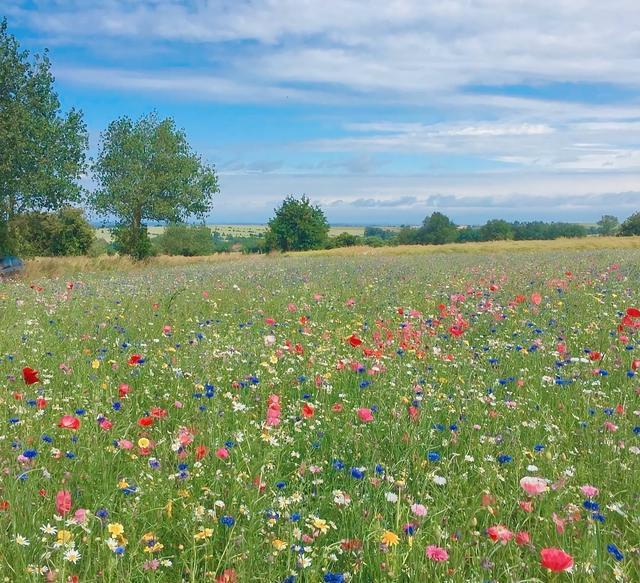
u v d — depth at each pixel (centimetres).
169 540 335
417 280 1761
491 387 626
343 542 317
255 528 332
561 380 604
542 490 314
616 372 672
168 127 5331
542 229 12400
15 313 1139
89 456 420
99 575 288
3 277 2714
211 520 342
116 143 5253
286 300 1366
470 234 12400
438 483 385
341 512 354
